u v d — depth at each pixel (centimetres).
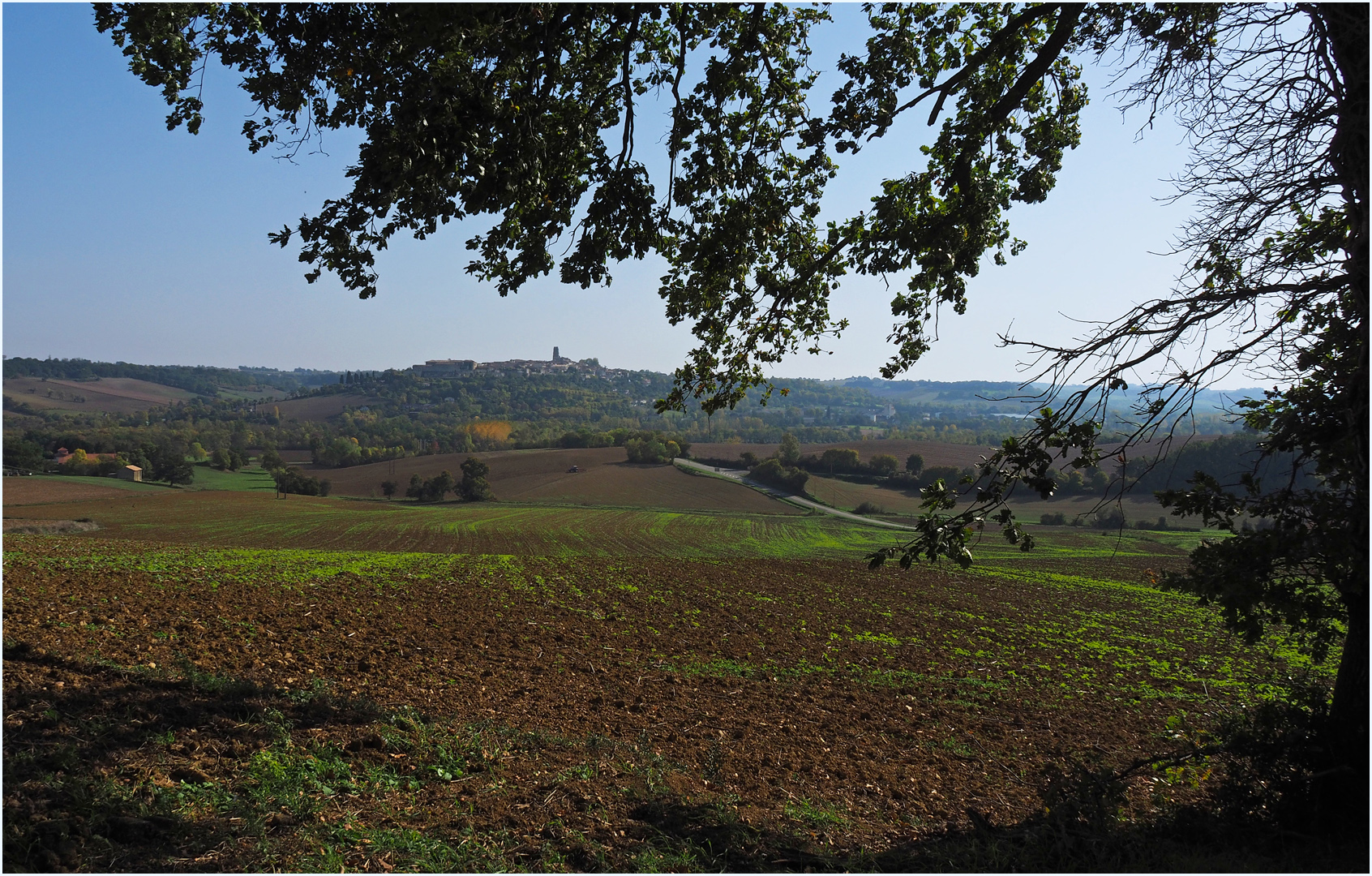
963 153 914
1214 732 790
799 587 3116
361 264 801
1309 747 689
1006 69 951
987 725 1218
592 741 830
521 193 862
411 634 1385
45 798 479
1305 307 716
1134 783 957
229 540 5047
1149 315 722
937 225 912
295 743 655
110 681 719
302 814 533
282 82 746
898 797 836
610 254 887
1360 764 662
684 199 910
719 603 2488
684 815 662
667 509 9000
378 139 712
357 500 9481
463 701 938
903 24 914
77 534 4738
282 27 743
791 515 8662
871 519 8488
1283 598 674
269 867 458
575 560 3778
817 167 966
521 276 917
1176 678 1755
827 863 600
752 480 10919
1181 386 721
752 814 694
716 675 1396
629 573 3216
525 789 660
